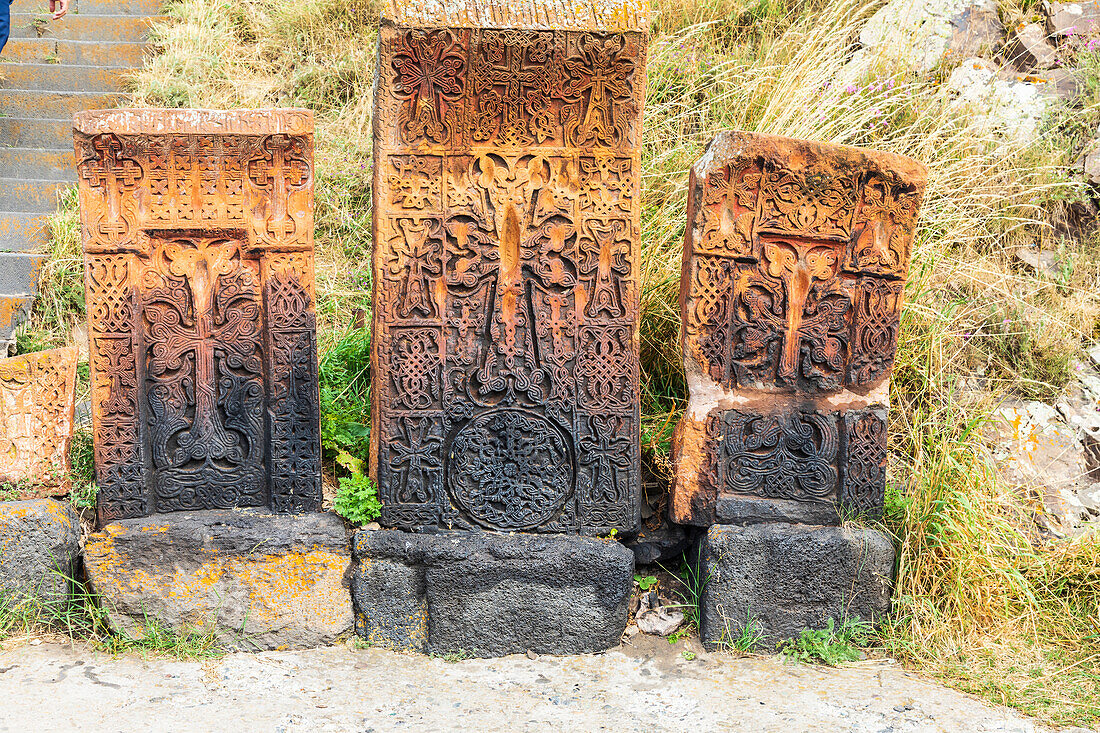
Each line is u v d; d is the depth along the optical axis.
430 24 2.84
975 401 3.78
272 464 3.08
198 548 2.98
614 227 3.07
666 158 4.39
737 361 3.18
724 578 3.12
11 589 2.95
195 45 5.31
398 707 2.73
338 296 4.14
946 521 3.15
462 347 3.09
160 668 2.87
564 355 3.12
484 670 3.00
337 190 4.52
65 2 4.78
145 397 3.02
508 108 2.96
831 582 3.14
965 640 3.09
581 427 3.16
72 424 3.16
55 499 3.08
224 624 3.00
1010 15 5.14
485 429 3.13
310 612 3.04
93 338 2.94
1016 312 4.01
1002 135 4.61
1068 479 3.60
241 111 2.89
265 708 2.68
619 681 2.94
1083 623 3.13
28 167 4.70
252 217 2.96
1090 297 4.11
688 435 3.18
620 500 3.20
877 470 3.23
